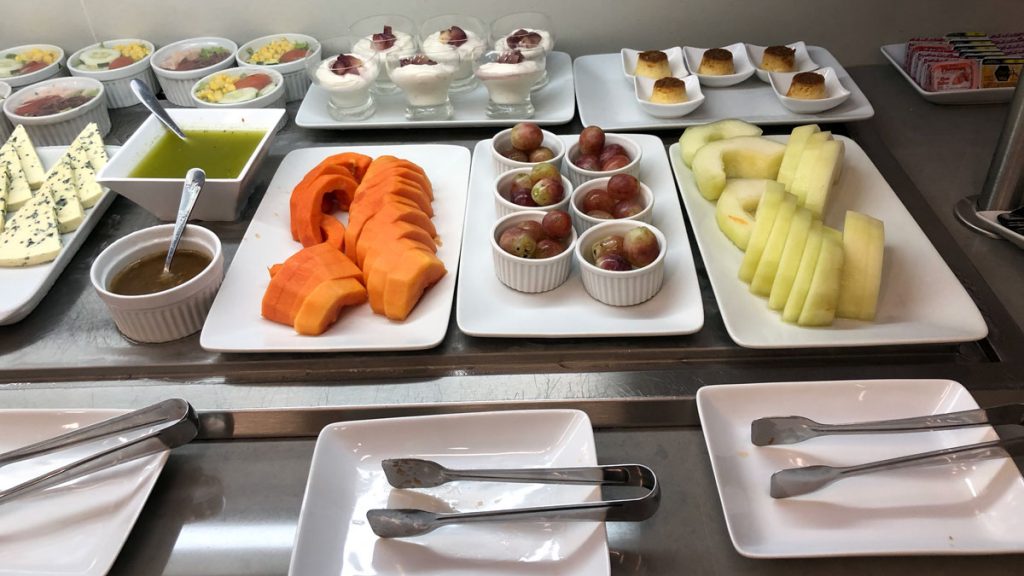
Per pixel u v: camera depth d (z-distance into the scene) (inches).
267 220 43.0
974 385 31.9
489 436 30.2
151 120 46.8
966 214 42.2
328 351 34.6
